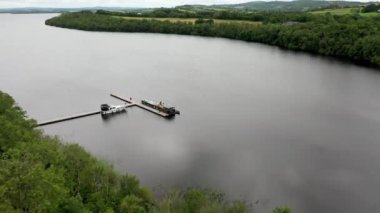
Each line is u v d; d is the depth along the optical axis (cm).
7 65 15225
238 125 8706
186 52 18988
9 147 4991
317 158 7056
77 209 4038
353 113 9544
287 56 18238
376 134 8156
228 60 16875
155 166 6719
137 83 12569
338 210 5516
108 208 4419
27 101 10462
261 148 7469
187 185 6084
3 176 3478
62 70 14438
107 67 15075
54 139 6384
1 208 3100
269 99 10775
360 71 14650
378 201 5725
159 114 9400
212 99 10788
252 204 5625
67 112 9612
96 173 4988
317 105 10212
